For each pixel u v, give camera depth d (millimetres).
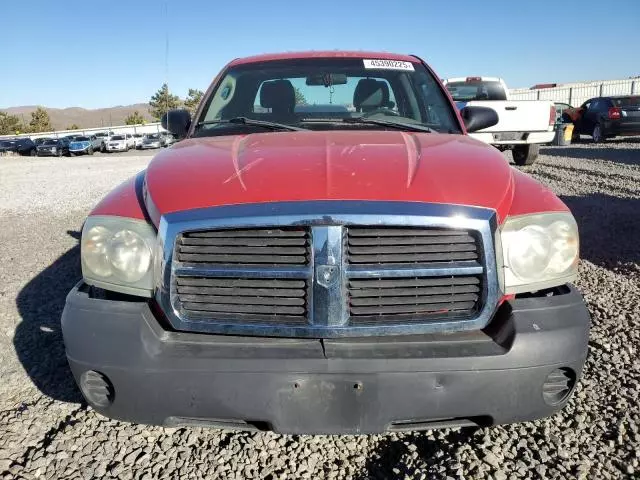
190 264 2070
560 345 2029
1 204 10062
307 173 2188
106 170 18234
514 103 11055
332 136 2850
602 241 5867
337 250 1992
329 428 2008
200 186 2178
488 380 1990
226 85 3672
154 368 1993
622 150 15273
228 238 2049
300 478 2270
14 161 26328
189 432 2584
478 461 2320
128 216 2211
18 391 2959
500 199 2154
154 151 43281
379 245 2023
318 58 3791
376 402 1979
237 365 1960
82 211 8844
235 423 2094
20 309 4180
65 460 2367
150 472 2297
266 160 2363
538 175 10586
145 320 2062
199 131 3354
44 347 3506
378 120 3350
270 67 3736
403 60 3865
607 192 8484
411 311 2055
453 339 2045
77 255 5832
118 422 2645
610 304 4016
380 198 2039
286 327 2027
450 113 3473
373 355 1965
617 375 2988
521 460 2330
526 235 2137
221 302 2072
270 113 3467
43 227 7562
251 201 2053
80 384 2148
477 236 2053
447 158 2422
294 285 2033
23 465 2336
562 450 2377
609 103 18531
